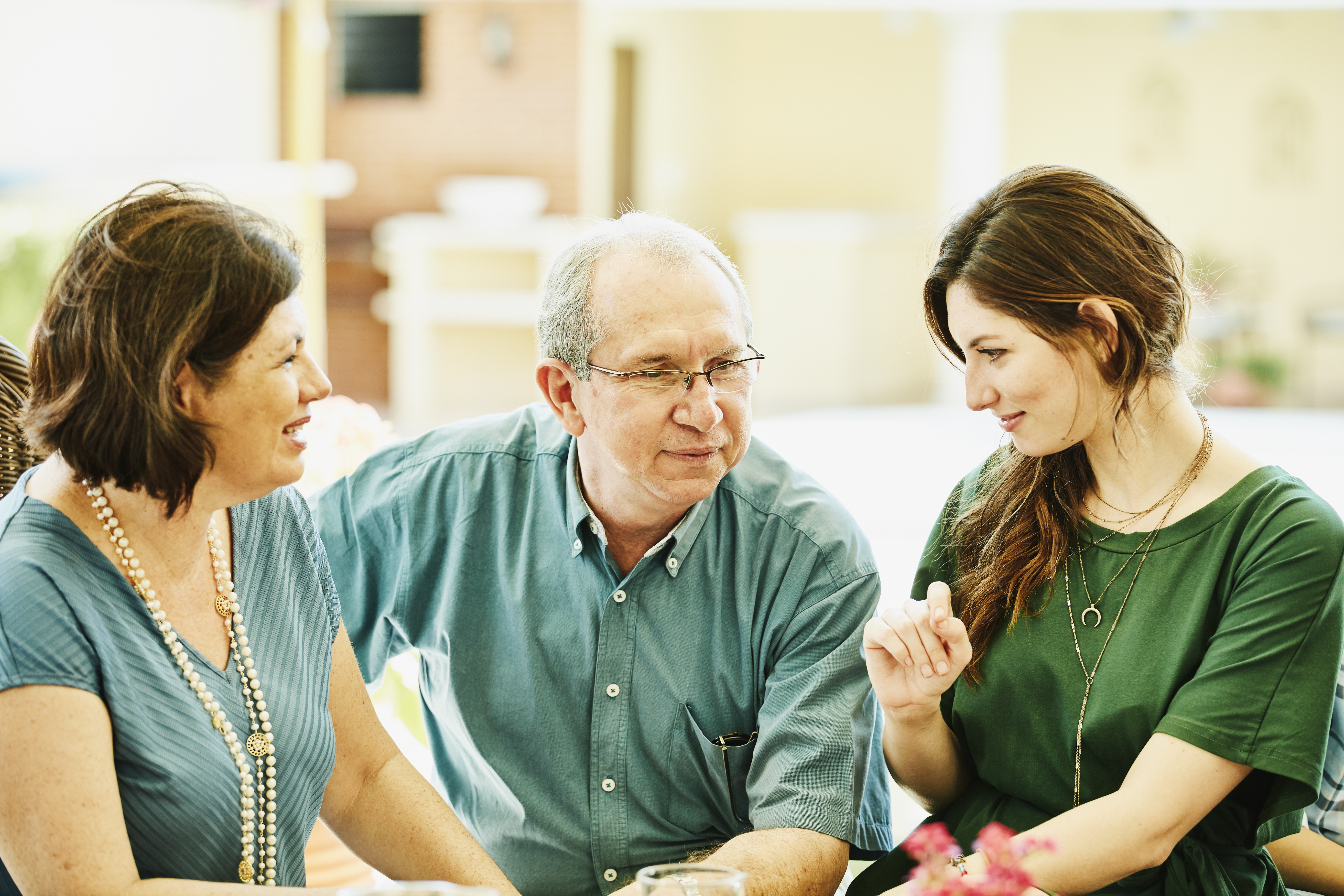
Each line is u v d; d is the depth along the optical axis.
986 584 2.25
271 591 2.02
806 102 19.27
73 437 1.69
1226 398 15.98
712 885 1.52
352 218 14.74
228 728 1.85
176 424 1.69
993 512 2.30
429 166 14.60
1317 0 11.23
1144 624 2.10
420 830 2.15
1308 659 1.96
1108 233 2.02
